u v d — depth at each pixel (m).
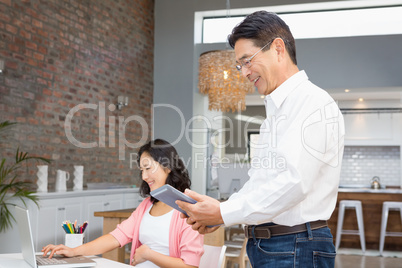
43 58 5.02
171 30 7.52
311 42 7.03
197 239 2.13
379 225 6.81
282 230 1.41
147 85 7.31
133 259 2.21
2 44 4.48
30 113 4.81
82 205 4.68
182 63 7.44
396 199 6.72
